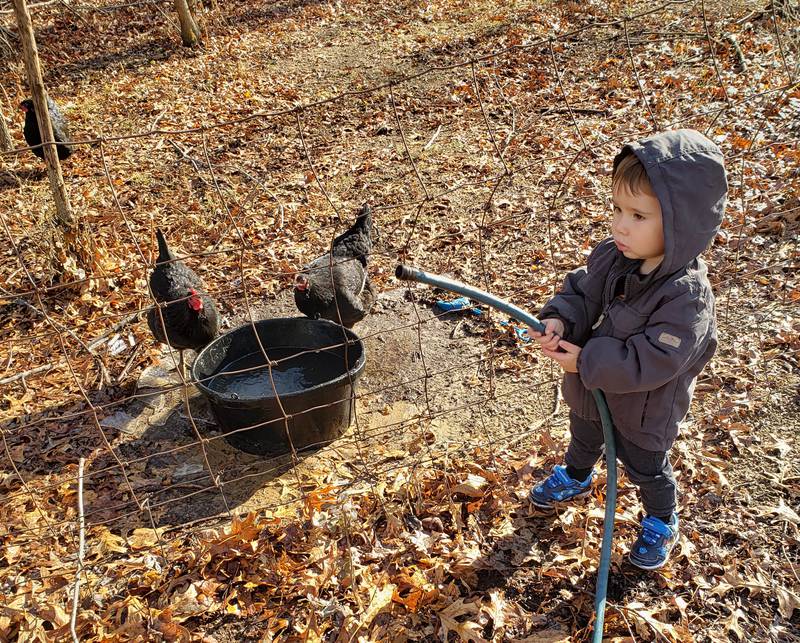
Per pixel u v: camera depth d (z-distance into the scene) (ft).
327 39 40.42
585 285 8.95
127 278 18.95
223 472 12.60
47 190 24.76
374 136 27.22
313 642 9.20
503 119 27.14
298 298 14.40
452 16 41.29
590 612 9.46
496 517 11.00
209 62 38.06
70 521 11.70
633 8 37.04
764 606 9.41
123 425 13.93
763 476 11.29
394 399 14.19
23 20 16.76
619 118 25.48
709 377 13.34
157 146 27.89
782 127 22.53
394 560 10.36
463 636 9.10
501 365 14.71
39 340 16.78
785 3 29.99
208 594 9.98
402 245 19.67
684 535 10.36
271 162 25.81
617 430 9.18
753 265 16.37
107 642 9.45
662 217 7.28
